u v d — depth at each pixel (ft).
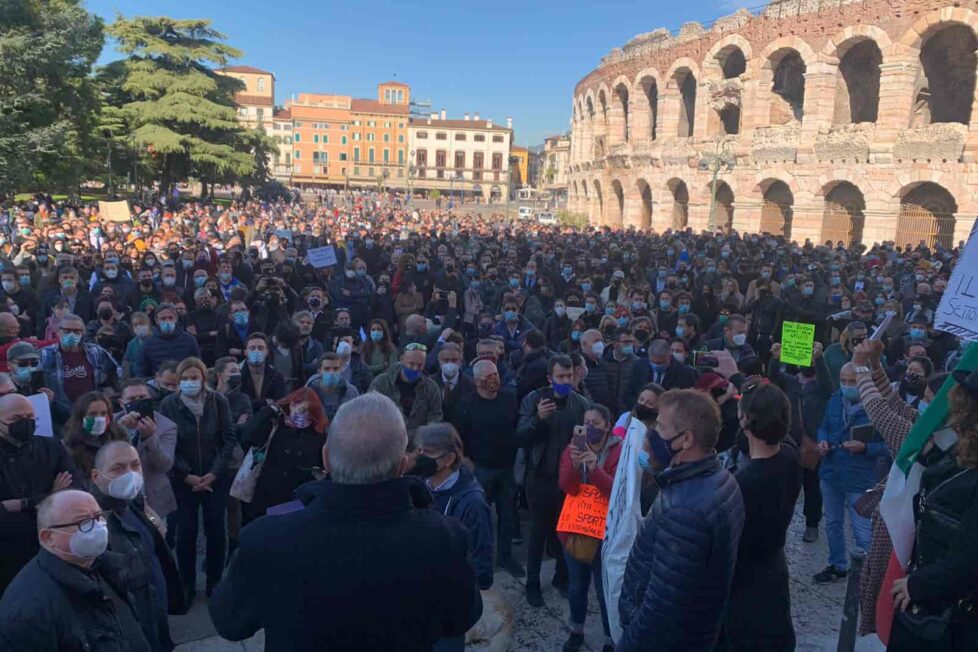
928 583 10.55
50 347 24.98
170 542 22.11
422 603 8.08
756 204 135.23
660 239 108.37
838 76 126.11
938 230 108.47
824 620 19.75
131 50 171.32
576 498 17.61
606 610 16.03
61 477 15.42
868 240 114.62
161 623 14.74
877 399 15.10
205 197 191.31
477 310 45.52
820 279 59.47
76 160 137.18
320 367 22.67
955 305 11.99
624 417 18.38
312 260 52.54
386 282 44.11
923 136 106.52
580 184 207.00
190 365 20.36
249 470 18.85
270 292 37.78
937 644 11.10
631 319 36.09
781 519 12.87
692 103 165.27
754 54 131.64
